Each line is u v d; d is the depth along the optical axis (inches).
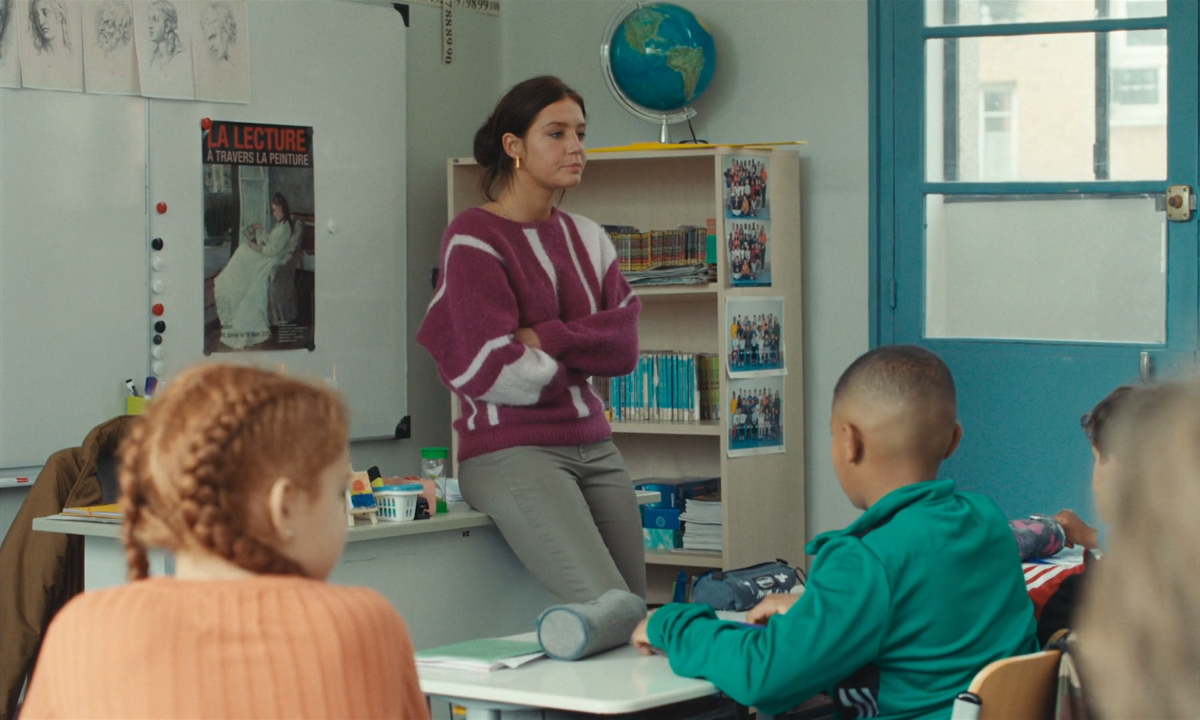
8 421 144.8
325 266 177.5
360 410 182.5
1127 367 168.4
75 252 150.4
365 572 107.7
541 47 207.3
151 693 43.1
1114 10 168.4
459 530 115.1
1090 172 170.9
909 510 69.4
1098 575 34.5
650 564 194.2
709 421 182.4
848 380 72.5
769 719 77.0
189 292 161.3
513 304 110.1
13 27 144.7
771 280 181.5
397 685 45.6
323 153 176.9
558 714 69.9
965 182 178.5
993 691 59.9
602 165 198.8
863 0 184.4
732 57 194.4
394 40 186.1
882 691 68.0
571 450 113.5
